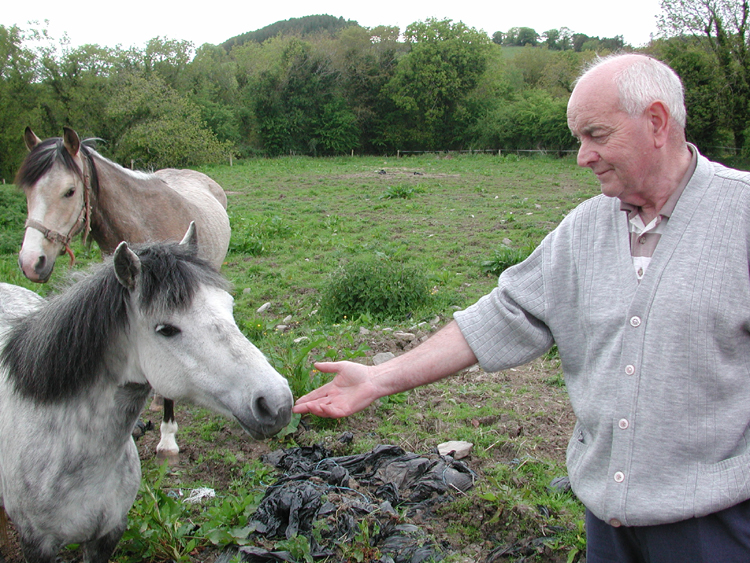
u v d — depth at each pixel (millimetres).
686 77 26172
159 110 30656
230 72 47406
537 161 30672
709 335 1385
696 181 1466
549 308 1701
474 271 7965
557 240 1724
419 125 42344
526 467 3348
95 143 4332
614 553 1633
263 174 25000
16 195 13047
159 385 2016
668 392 1420
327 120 41469
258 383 1880
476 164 28766
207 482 3387
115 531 2314
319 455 3502
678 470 1438
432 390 4438
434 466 3254
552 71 50094
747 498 1392
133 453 2373
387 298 6207
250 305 6980
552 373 4742
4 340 2361
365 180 21094
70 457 2062
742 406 1405
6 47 27656
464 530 2775
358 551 2545
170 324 1932
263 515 2854
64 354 1996
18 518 2189
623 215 1593
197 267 2037
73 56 29172
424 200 15109
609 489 1512
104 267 2121
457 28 41344
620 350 1499
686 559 1463
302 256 9359
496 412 4039
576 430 1755
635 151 1446
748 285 1376
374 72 43156
